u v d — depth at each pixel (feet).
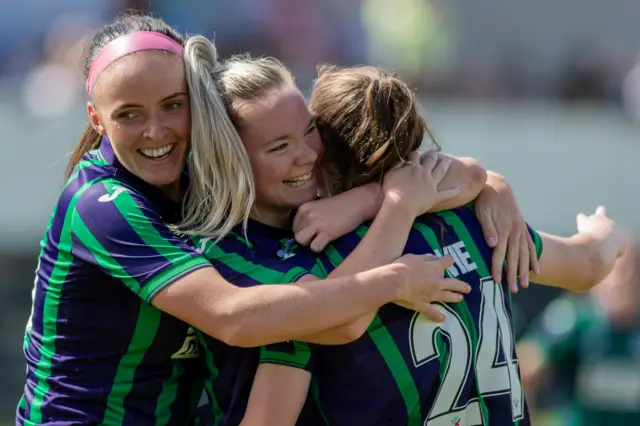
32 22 107.04
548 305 104.58
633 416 73.97
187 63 33.47
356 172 33.68
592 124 102.12
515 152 101.86
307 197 33.73
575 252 36.24
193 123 33.04
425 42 104.47
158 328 33.01
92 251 32.58
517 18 105.50
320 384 31.71
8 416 99.96
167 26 34.42
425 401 30.96
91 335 33.40
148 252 31.81
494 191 34.58
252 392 31.27
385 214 31.96
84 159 35.09
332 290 30.19
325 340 30.63
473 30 105.19
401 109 33.27
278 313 30.17
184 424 34.50
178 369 34.09
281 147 32.89
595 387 74.33
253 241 32.83
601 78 104.27
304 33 102.17
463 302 31.76
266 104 32.78
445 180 33.55
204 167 33.01
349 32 103.65
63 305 33.76
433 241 32.42
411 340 30.96
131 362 33.37
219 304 30.68
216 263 31.89
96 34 34.63
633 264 73.77
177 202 35.12
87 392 33.47
